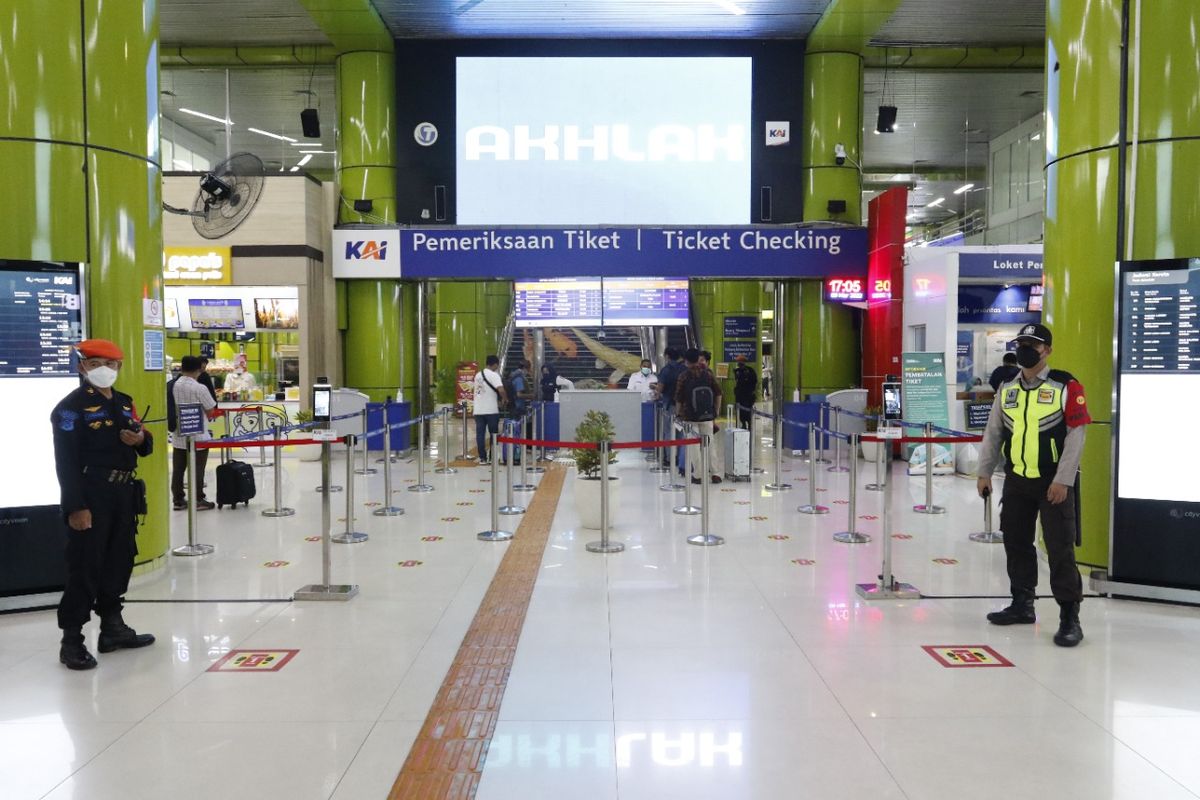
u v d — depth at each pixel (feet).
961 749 10.65
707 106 43.06
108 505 13.98
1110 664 13.65
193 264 41.39
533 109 43.06
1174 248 17.33
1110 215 18.08
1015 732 11.14
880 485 31.96
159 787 9.77
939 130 67.82
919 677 13.06
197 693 12.51
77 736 11.09
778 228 41.52
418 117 43.27
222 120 64.18
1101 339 18.16
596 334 70.18
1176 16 17.15
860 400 39.29
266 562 20.65
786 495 30.32
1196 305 16.66
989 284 45.09
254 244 41.29
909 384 36.78
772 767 10.19
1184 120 17.16
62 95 17.26
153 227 19.15
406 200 43.39
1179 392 16.89
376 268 42.32
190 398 28.58
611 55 42.93
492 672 13.28
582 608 16.70
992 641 14.76
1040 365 15.12
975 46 45.44
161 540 19.53
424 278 42.60
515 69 42.98
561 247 41.86
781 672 13.25
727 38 42.73
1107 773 10.05
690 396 32.58
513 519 25.94
